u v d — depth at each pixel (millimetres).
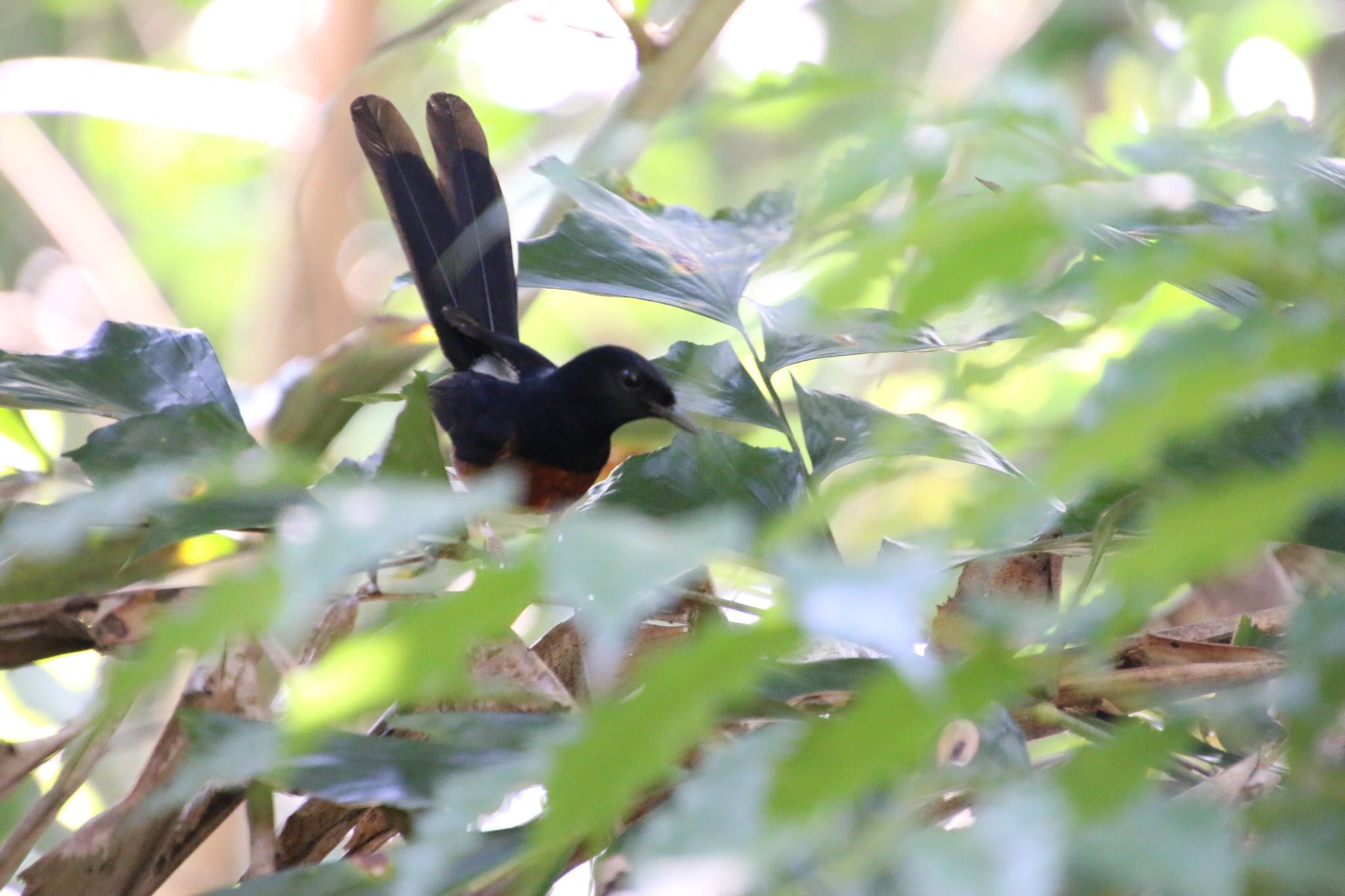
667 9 12102
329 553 1223
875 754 1289
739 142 13164
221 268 17000
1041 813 1312
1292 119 2561
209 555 4016
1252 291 2916
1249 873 1425
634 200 4371
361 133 7297
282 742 1490
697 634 3098
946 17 14375
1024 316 3537
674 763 2207
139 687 1223
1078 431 1307
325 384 5422
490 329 8195
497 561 3498
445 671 1385
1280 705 2293
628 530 1223
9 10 17609
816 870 1483
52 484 4336
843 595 1224
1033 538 3320
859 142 1759
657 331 14875
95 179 17797
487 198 7203
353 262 13828
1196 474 2658
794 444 3865
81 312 15586
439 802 1602
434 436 3295
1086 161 1809
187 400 3814
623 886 2092
